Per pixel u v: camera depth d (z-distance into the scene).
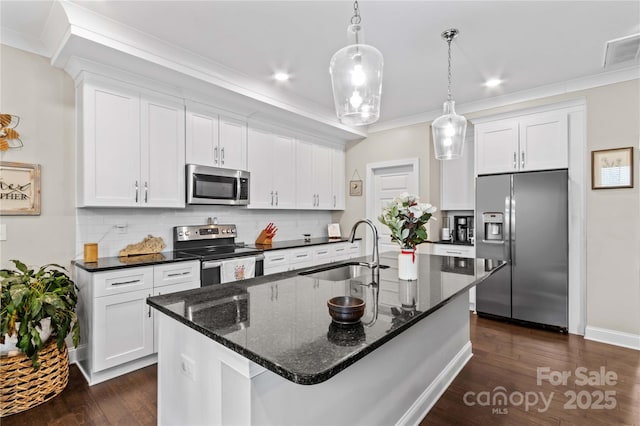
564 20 2.27
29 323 2.02
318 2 2.07
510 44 2.59
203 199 3.26
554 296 3.36
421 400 1.99
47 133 2.59
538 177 3.45
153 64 2.60
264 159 3.95
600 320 3.15
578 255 3.30
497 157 3.77
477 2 2.07
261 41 2.56
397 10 2.15
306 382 0.81
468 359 2.72
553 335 3.27
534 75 3.18
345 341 1.04
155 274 2.63
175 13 2.20
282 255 3.76
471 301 4.07
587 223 3.23
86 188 2.54
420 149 4.45
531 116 3.56
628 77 3.03
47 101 2.59
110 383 2.37
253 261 3.33
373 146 4.93
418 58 2.82
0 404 1.96
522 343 3.07
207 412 1.26
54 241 2.62
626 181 3.04
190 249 3.43
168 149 3.03
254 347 0.98
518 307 3.55
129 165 2.77
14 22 2.31
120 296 2.44
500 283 3.67
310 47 2.66
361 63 1.46
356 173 5.12
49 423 1.92
